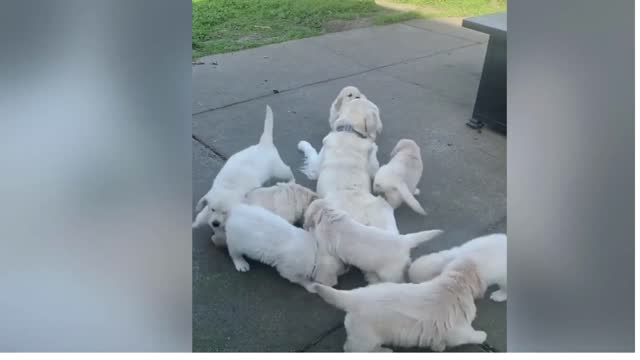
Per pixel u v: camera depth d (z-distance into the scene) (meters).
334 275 2.14
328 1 3.26
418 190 2.49
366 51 3.11
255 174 2.32
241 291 2.16
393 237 2.12
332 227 2.12
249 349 2.06
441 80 2.97
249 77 2.95
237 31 3.14
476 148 2.68
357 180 2.36
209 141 2.59
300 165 2.54
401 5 3.27
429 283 2.00
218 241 2.27
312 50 3.06
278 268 2.13
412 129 2.74
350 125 2.48
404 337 1.97
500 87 2.66
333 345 2.02
